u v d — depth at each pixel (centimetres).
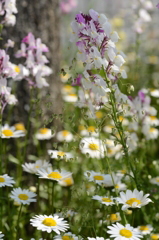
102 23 245
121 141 270
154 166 389
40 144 438
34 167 309
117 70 254
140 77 730
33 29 432
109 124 494
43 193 392
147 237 291
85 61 249
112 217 306
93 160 430
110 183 296
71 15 841
